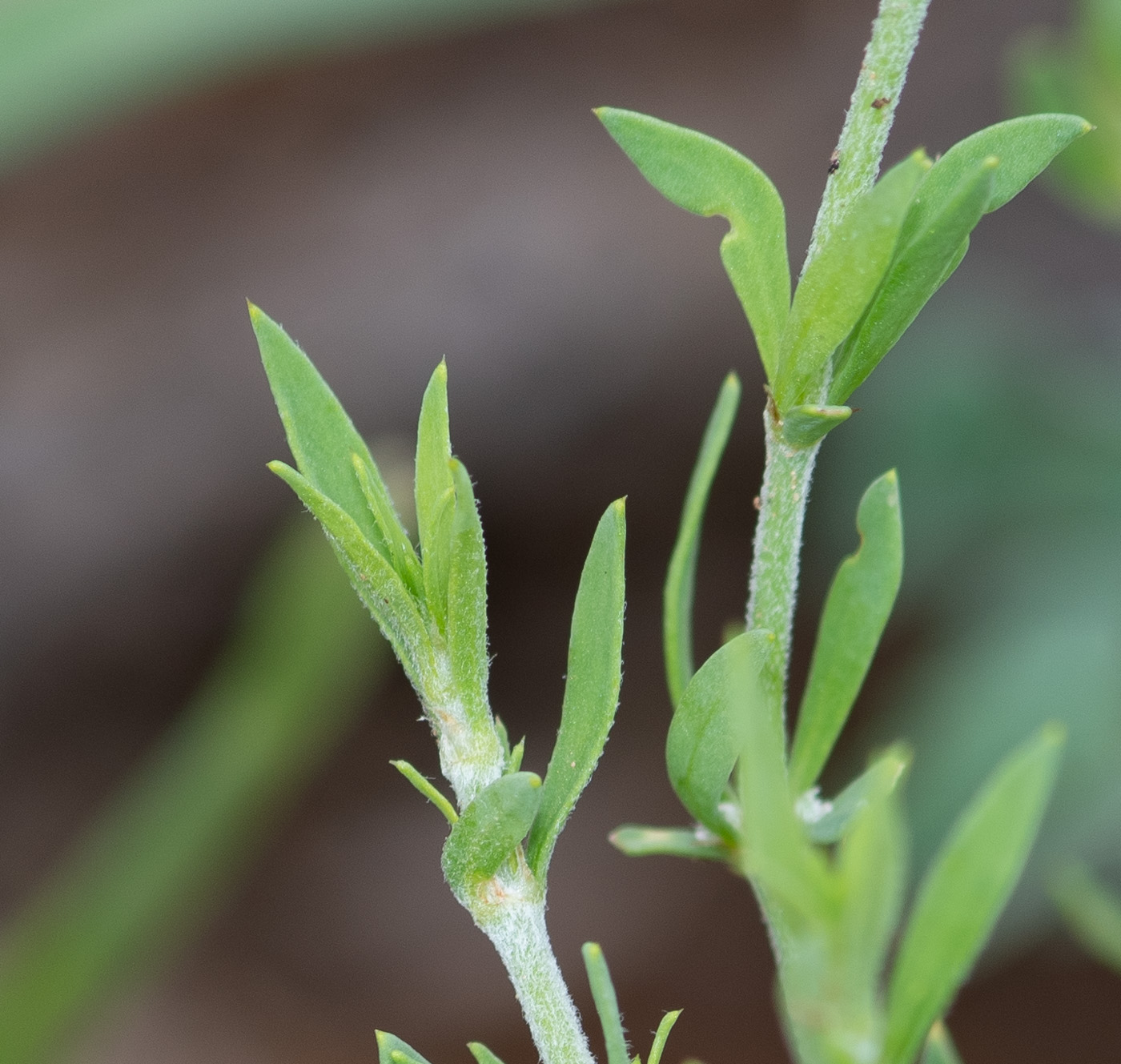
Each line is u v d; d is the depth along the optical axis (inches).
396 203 28.2
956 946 6.1
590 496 28.2
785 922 6.5
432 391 6.6
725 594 28.5
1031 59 11.7
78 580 27.3
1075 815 16.0
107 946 13.6
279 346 6.7
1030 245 25.8
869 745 21.9
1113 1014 25.0
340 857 29.2
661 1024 6.4
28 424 27.1
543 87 29.3
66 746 28.1
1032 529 20.8
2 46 11.9
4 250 28.3
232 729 13.6
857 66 29.2
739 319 27.7
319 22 11.9
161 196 28.6
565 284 27.6
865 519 6.7
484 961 29.1
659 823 28.1
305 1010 28.9
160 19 11.7
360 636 13.9
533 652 28.8
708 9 30.0
